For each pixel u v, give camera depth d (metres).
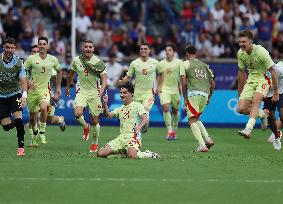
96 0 67.38
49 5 66.38
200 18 66.94
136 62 42.94
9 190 24.00
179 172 28.14
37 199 22.67
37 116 41.34
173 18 68.12
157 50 66.25
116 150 32.38
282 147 39.66
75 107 36.31
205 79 37.12
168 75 45.09
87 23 65.75
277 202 22.77
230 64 56.16
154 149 37.78
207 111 54.09
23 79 32.25
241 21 66.44
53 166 29.22
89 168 28.72
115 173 27.53
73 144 39.78
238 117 54.09
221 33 66.00
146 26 68.06
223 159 32.88
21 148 33.00
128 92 32.25
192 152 36.09
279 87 38.91
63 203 22.12
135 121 32.28
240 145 40.69
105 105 32.38
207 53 65.19
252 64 35.75
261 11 67.38
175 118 44.84
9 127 33.28
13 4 65.81
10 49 31.95
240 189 24.78
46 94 39.12
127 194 23.56
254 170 29.25
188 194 23.77
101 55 64.44
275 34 66.38
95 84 36.41
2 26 63.41
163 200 22.73
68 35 64.94
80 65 36.31
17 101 32.72
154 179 26.36
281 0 67.81
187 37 66.56
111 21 66.94
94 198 22.88
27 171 27.81
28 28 63.75
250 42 35.38
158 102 53.97
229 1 67.62
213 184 25.62
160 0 69.06
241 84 36.69
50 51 59.66
